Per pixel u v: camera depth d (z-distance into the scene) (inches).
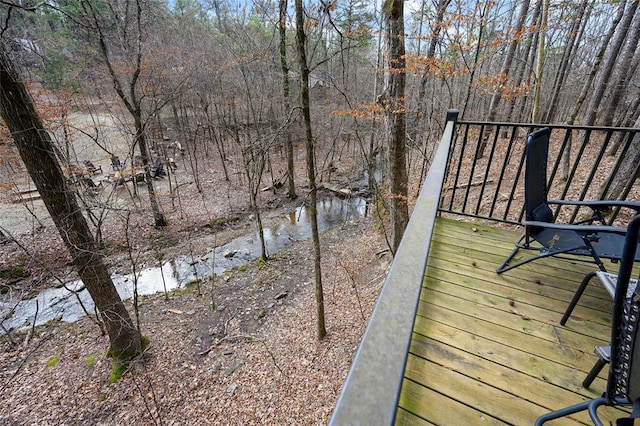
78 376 203.0
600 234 74.4
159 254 335.3
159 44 384.5
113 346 203.6
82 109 392.2
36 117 149.9
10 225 359.3
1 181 348.5
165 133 722.8
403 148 210.5
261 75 447.8
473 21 190.4
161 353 220.4
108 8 310.3
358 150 611.5
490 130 336.5
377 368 20.1
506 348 59.9
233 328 245.8
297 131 427.8
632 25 296.8
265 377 194.9
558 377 54.1
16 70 150.6
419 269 29.6
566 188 90.8
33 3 214.1
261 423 167.0
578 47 402.9
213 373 202.4
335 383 182.2
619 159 88.2
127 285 303.9
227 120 608.1
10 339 227.8
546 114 457.1
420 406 49.9
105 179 452.8
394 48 187.2
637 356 30.2
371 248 336.8
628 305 31.2
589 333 62.6
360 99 405.7
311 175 181.6
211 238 393.1
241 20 427.2
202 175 592.1
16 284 288.8
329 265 320.5
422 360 57.8
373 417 17.1
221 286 301.4
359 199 489.7
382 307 25.2
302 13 153.3
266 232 410.3
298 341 221.5
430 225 37.8
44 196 158.6
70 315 265.6
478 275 81.0
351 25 196.9
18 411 181.6
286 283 300.8
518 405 49.7
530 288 75.8
